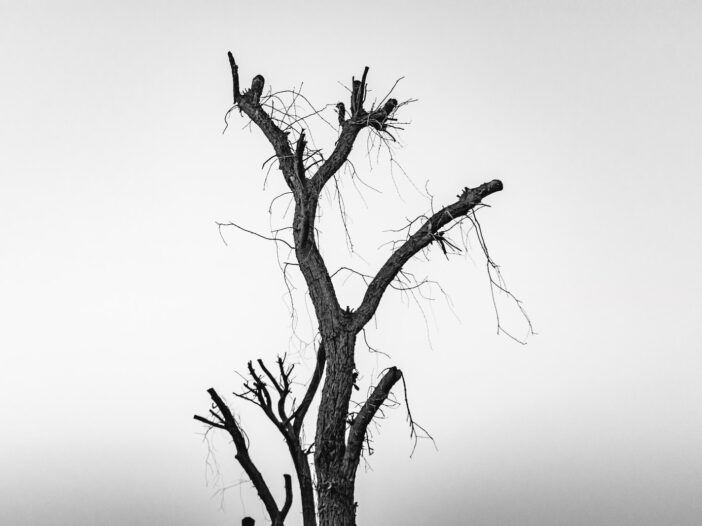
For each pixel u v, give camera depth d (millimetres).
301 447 7332
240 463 6867
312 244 7488
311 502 6938
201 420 6977
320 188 7605
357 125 7848
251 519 6750
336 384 7055
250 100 8219
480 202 7172
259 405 7164
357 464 6918
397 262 7332
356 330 7195
